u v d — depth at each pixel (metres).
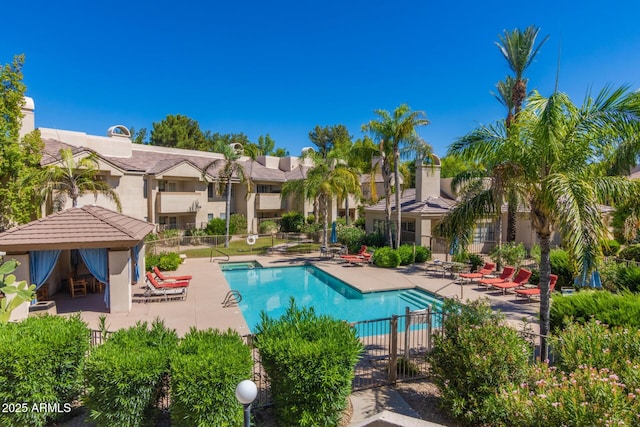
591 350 6.60
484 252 28.19
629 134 8.57
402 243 27.94
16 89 18.62
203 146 66.19
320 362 6.20
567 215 7.68
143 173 27.66
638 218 9.49
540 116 9.03
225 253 29.36
